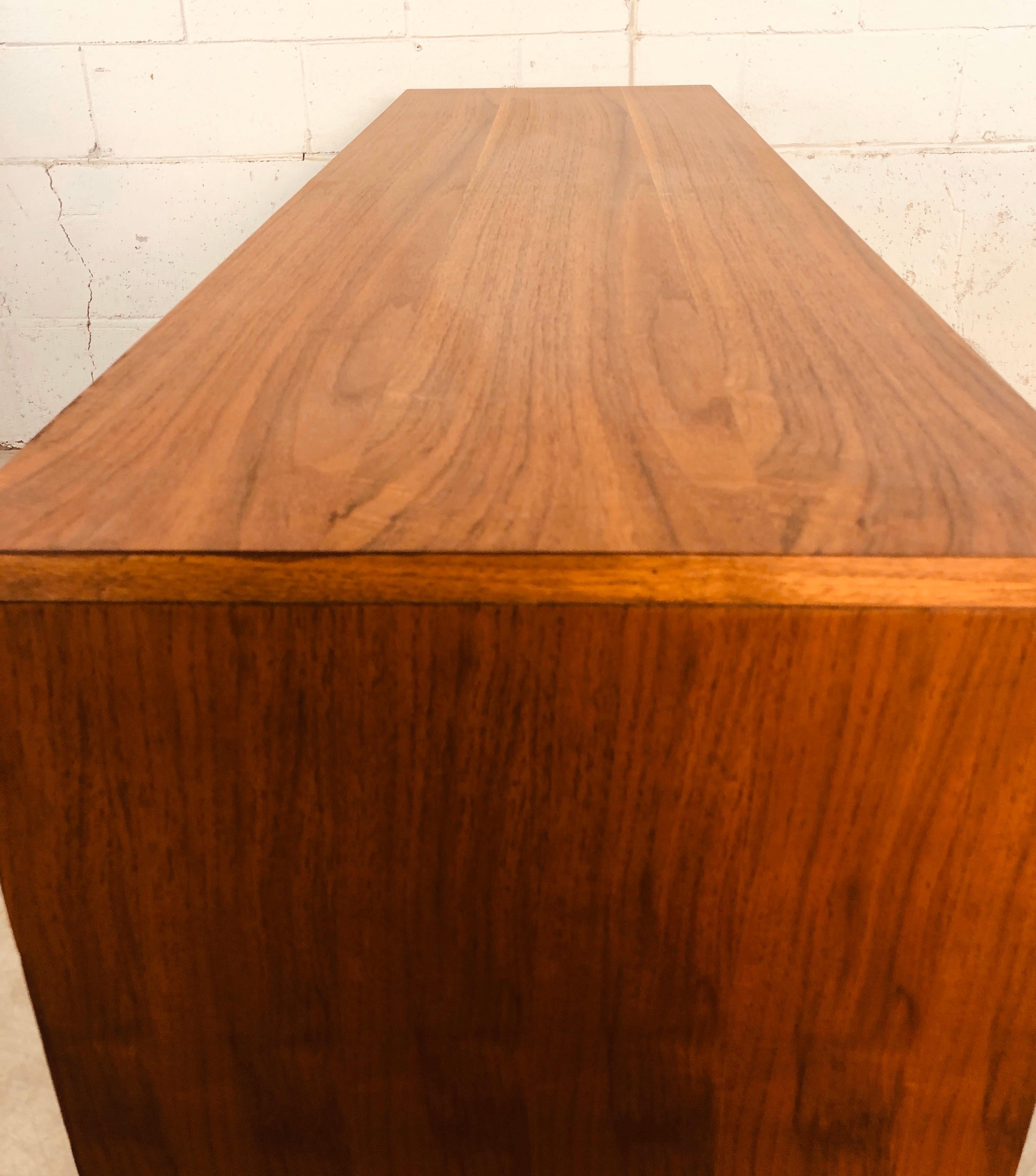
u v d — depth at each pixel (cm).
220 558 38
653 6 172
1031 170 181
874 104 177
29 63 177
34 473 43
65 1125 54
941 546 37
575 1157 54
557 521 39
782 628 39
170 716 41
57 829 44
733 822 43
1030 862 43
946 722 40
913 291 67
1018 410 49
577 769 42
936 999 47
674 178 98
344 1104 52
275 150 184
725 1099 51
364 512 40
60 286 195
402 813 43
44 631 39
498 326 60
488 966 47
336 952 47
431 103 146
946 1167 53
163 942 47
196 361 56
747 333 59
